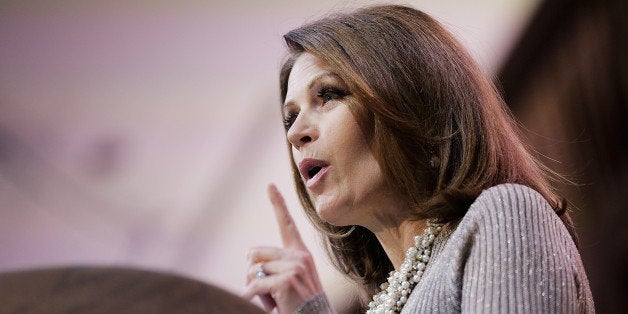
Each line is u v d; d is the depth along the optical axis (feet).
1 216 17.56
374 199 8.11
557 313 6.34
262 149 20.08
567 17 20.61
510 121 9.08
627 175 20.34
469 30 20.98
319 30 8.62
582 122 21.08
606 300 19.72
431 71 8.24
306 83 8.39
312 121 8.26
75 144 18.80
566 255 6.77
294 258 7.51
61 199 18.15
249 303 3.67
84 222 18.08
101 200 18.49
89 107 19.06
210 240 19.20
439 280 7.02
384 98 8.00
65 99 18.86
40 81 18.80
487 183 7.71
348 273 9.56
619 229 19.67
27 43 18.90
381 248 9.41
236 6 19.80
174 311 3.56
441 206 7.60
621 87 20.67
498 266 6.54
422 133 7.95
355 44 8.32
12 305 3.42
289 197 20.24
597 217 20.18
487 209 6.94
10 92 18.60
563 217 7.98
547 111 21.47
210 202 19.58
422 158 7.95
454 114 8.09
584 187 20.66
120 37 19.48
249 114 19.98
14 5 18.84
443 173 7.84
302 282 7.39
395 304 7.90
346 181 8.09
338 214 8.22
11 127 18.28
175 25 19.76
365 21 8.59
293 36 8.78
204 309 3.60
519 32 20.88
